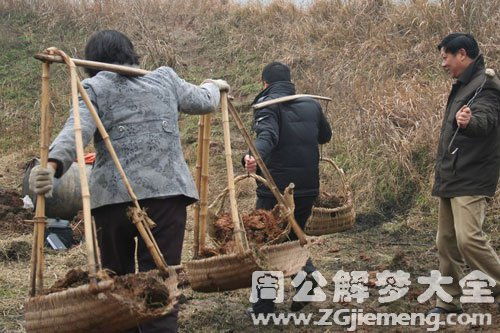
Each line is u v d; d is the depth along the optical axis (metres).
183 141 13.47
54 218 9.62
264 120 6.31
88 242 4.13
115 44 4.88
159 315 4.19
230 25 16.66
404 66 13.43
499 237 9.22
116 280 4.20
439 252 6.30
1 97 15.47
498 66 12.43
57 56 4.52
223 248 5.59
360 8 15.51
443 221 6.23
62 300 4.11
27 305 4.22
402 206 10.57
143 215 4.46
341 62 14.12
